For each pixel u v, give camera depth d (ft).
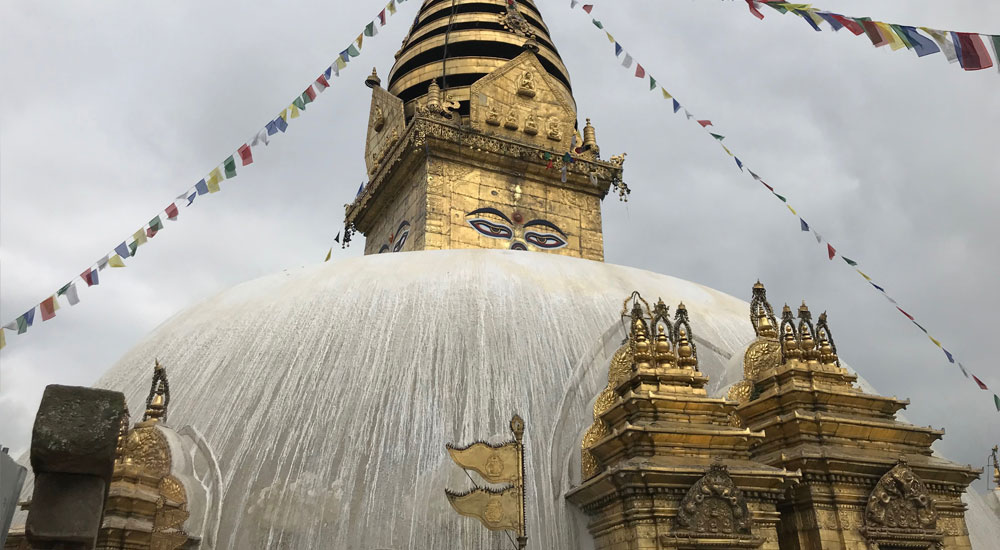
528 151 73.10
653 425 26.89
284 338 34.06
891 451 30.63
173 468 27.84
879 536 27.94
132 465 26.32
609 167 77.05
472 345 33.81
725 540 25.30
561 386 33.40
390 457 28.99
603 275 43.09
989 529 38.99
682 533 24.88
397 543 26.86
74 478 13.34
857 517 28.32
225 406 31.27
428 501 28.02
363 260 42.22
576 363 34.71
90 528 13.14
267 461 28.81
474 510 25.58
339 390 31.17
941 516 30.01
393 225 77.46
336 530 27.04
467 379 32.22
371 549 26.63
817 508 28.07
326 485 28.07
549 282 39.99
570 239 73.92
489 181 72.13
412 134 70.74
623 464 25.61
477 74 81.87
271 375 32.14
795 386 30.58
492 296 37.17
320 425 29.86
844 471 28.63
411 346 33.32
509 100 76.23
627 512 25.29
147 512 25.68
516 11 87.66
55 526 12.86
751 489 26.78
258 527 27.12
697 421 28.07
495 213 71.05
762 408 31.63
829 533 27.73
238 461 28.99
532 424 31.45
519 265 41.39
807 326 33.19
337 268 40.75
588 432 29.84
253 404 31.01
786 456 29.04
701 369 37.22
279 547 26.66
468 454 26.43
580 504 28.45
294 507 27.53
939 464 30.63
